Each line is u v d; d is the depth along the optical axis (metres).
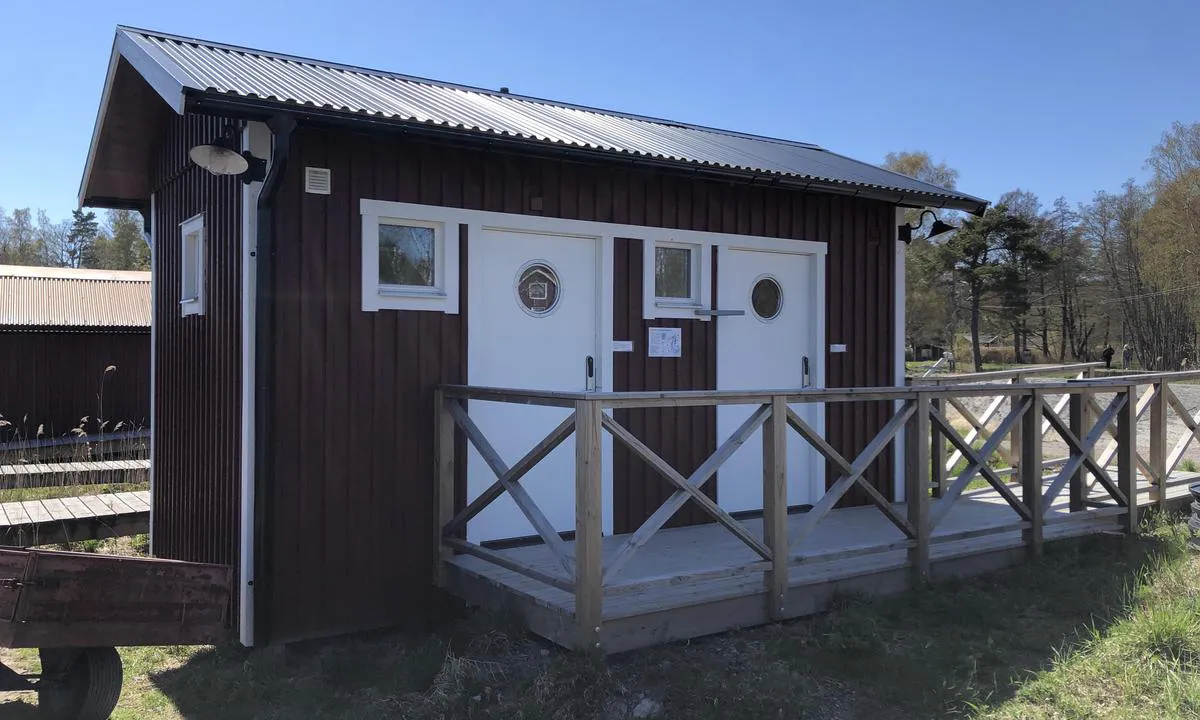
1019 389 5.90
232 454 5.07
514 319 5.64
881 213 7.42
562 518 5.89
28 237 51.09
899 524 5.25
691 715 3.70
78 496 8.44
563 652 4.33
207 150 4.33
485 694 3.87
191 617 4.11
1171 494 7.64
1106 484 6.52
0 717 4.34
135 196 7.55
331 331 4.92
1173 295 41.91
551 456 5.85
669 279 6.34
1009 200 51.84
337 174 4.93
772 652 4.34
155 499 6.83
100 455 12.19
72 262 52.38
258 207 4.70
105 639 3.79
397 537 5.16
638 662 4.20
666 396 4.30
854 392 5.03
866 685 4.07
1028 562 5.94
